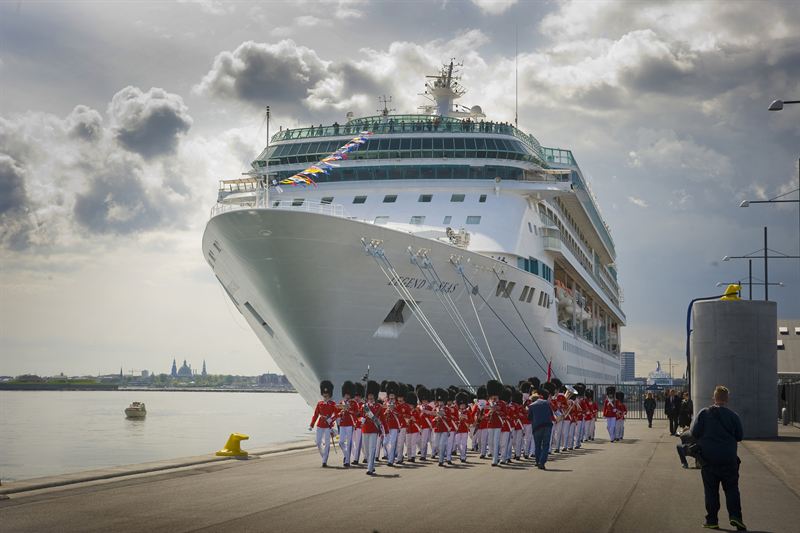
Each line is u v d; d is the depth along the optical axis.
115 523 13.30
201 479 19.08
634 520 14.12
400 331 37.25
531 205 48.56
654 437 35.81
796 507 15.84
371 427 20.42
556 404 27.23
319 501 15.73
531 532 12.87
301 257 33.72
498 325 42.00
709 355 33.12
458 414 23.98
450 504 15.47
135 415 93.38
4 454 45.94
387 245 34.72
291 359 39.50
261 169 48.41
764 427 32.72
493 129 48.34
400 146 46.91
